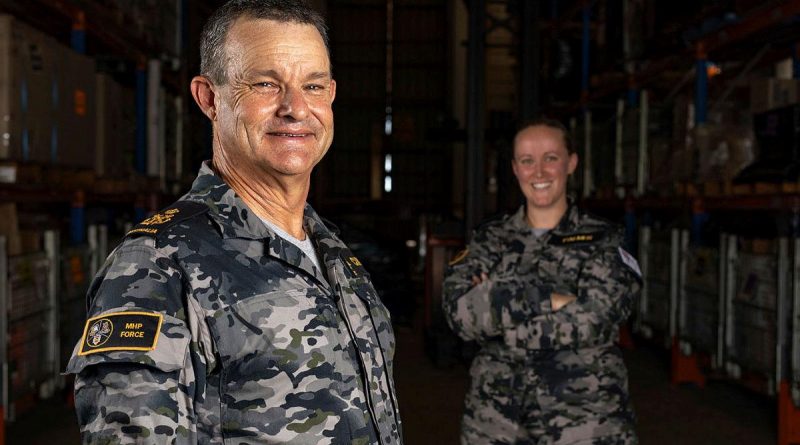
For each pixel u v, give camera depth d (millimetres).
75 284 4277
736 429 3992
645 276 5637
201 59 1035
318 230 1153
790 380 3594
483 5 6305
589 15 7324
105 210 5969
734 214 5395
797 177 3582
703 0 4516
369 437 979
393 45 13656
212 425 881
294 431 903
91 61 4348
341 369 964
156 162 5520
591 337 1944
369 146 13797
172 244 900
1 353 3277
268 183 1033
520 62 6500
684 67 5820
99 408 807
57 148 3840
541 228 2176
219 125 1020
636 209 6551
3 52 3273
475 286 2029
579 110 7934
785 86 4156
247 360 894
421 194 13711
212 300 888
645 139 5746
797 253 3504
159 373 821
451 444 3777
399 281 7609
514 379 1990
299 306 947
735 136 4379
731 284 4109
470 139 6285
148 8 5422
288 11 992
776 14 3924
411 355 5941
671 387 4895
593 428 1945
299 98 980
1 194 3494
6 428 3736
